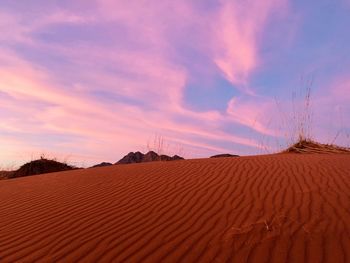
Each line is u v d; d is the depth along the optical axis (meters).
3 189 11.41
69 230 6.93
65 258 5.86
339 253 5.40
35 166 20.03
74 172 12.83
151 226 6.71
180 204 7.66
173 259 5.55
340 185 8.05
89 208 8.05
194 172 10.17
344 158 11.19
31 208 8.70
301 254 5.44
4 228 7.52
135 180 9.97
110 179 10.47
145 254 5.75
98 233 6.64
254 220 6.56
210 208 7.29
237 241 5.89
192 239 6.08
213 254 5.60
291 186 8.17
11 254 6.20
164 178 9.82
